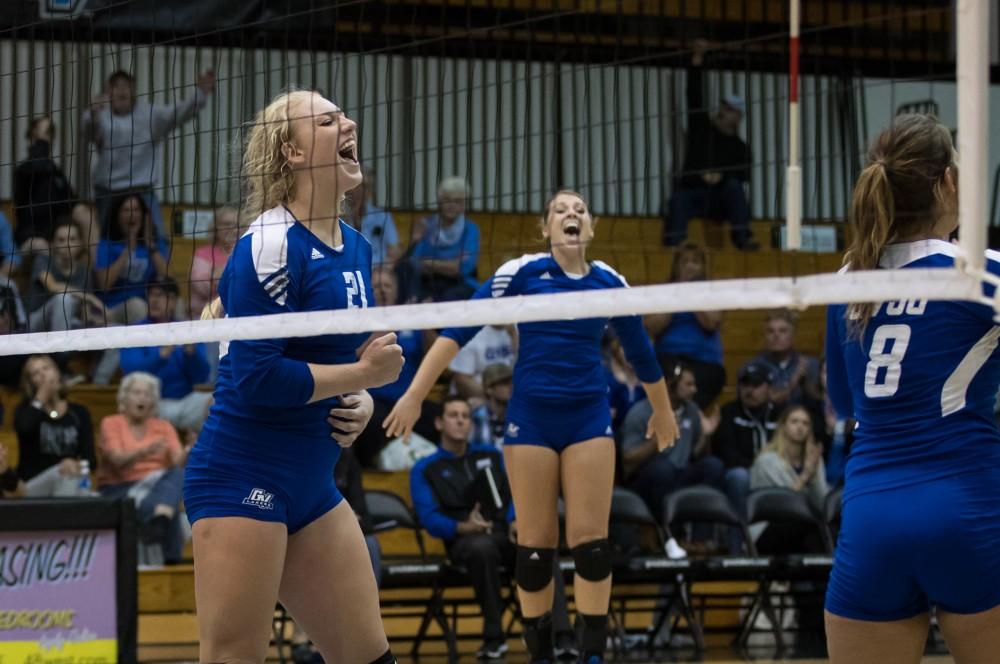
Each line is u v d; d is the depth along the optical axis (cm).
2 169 1496
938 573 425
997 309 411
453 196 1400
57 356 1361
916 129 456
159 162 1412
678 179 1564
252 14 1036
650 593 1301
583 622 805
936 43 1667
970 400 434
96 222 1375
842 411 496
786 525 1284
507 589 1199
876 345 447
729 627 1258
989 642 429
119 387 1339
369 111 1545
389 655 500
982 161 414
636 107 1608
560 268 828
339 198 501
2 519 751
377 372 468
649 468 1269
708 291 457
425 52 1526
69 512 766
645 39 1605
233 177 589
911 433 436
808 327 1614
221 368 488
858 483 446
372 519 1155
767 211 1611
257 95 1448
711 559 1159
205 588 461
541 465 805
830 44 1650
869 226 455
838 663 454
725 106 1554
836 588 450
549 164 1606
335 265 490
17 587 758
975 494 425
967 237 416
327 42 1378
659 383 828
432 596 1120
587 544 793
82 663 766
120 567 777
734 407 1351
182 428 1308
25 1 852
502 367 1301
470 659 1109
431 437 1339
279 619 1119
